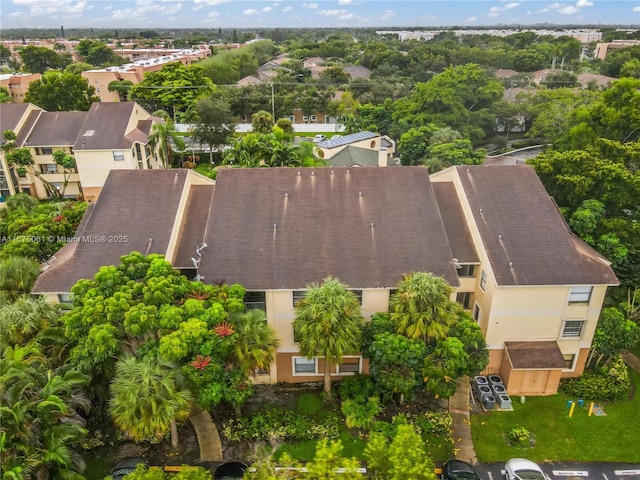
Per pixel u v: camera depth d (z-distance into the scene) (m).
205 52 193.50
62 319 23.36
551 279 27.41
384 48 167.75
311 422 26.28
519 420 27.23
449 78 81.56
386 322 25.80
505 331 28.94
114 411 21.48
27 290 29.30
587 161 36.69
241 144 50.00
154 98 88.81
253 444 25.25
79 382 21.16
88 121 57.81
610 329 29.14
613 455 25.20
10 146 54.97
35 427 19.30
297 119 103.00
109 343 21.64
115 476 22.59
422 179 32.53
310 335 24.41
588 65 142.50
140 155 58.34
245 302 28.06
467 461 24.70
